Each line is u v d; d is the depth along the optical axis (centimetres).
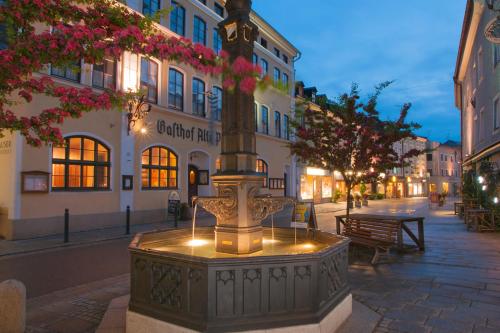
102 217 1374
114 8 388
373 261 749
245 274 329
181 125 1762
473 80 2030
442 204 2788
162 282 355
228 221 427
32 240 1090
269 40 2611
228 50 437
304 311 345
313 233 521
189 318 332
